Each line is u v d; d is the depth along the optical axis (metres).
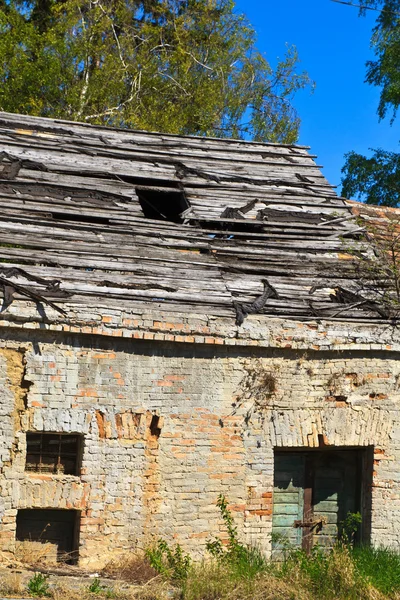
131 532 10.37
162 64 29.80
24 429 10.04
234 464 10.88
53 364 10.21
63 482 10.17
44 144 14.12
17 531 10.30
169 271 11.52
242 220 13.41
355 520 11.28
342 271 12.66
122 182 13.59
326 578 9.25
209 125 29.66
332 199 14.88
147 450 10.55
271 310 11.35
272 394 11.09
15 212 11.86
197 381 10.84
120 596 8.66
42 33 28.64
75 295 10.45
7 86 25.72
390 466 11.41
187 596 8.70
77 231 11.83
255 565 9.80
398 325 11.58
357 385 11.41
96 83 27.16
